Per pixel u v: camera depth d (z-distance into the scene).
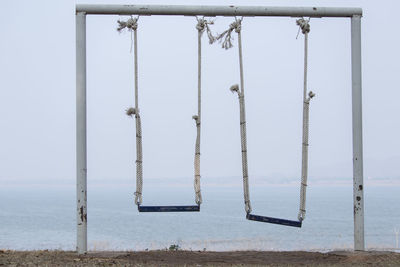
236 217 80.44
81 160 12.27
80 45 12.27
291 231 51.75
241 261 12.20
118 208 114.44
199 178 12.09
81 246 12.42
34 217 80.00
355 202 12.94
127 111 12.23
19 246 33.41
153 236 45.66
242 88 12.39
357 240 12.97
